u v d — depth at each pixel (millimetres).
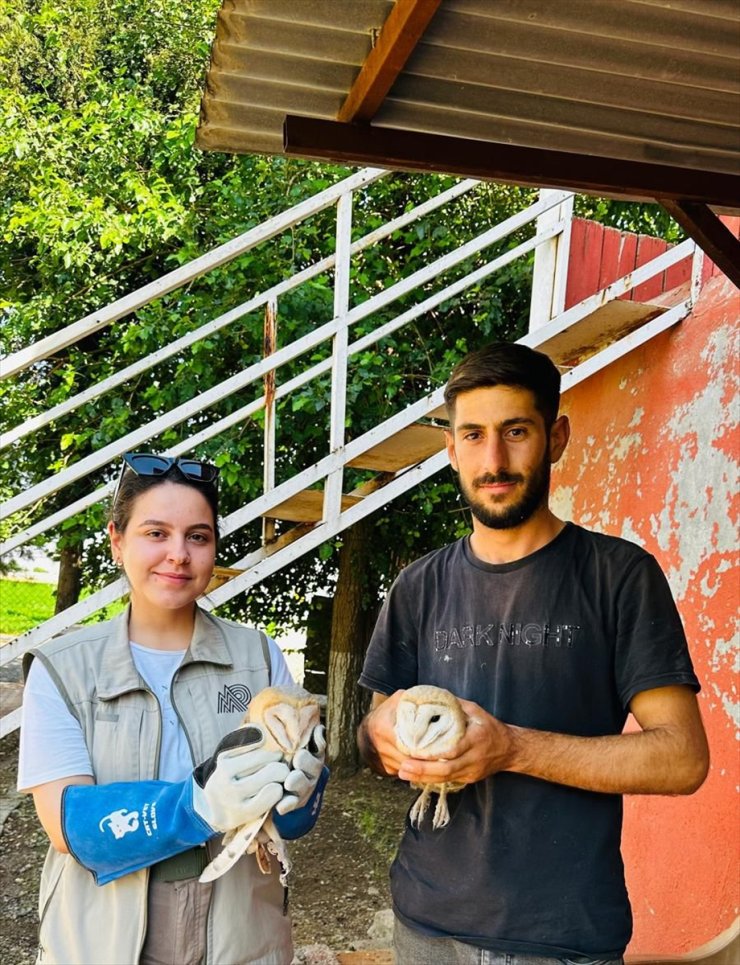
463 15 1914
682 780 1816
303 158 2400
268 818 1748
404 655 2215
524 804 1918
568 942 1850
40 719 1811
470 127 2465
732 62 2066
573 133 2488
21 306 7727
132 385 7754
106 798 1690
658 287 5289
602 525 4738
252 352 7312
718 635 3598
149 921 1756
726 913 3277
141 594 1940
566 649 1969
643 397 4488
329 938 5082
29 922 5203
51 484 4051
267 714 1712
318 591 9281
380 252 7656
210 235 7602
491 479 2035
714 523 3717
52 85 9617
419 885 2018
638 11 1877
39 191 7277
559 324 4398
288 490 4359
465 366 2102
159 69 9391
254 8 1942
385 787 7695
